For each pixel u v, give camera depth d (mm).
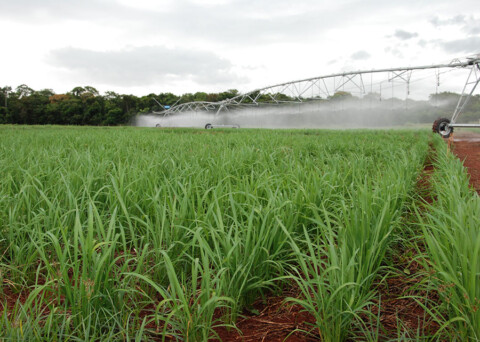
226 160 5949
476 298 1870
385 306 2643
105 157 6266
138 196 3834
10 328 1945
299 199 3357
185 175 4734
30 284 2865
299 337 2293
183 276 2666
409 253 3285
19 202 3396
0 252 3238
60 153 6840
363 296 2412
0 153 7039
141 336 2023
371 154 8305
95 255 2371
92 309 2229
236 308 2449
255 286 2488
